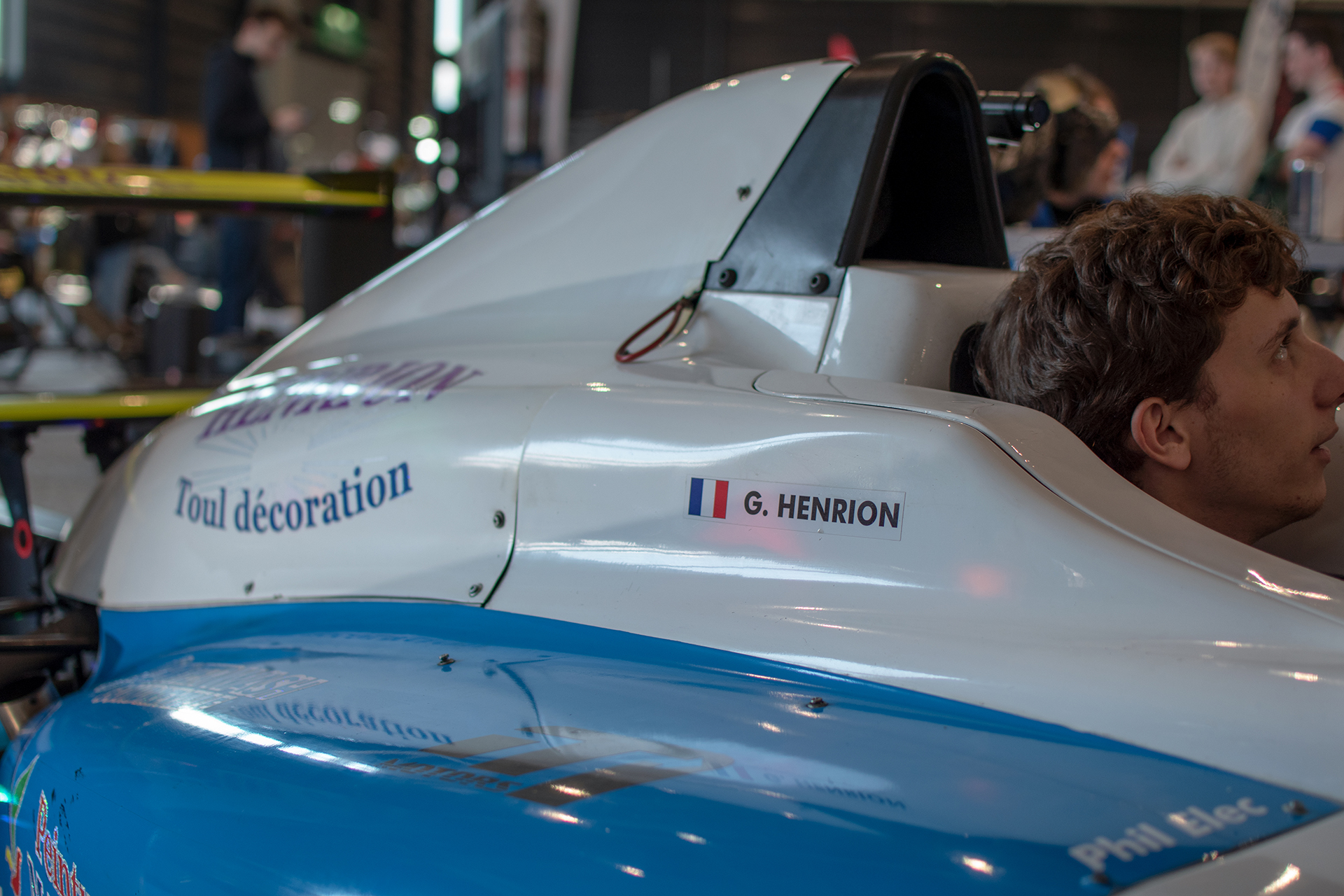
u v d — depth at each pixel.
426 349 1.18
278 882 0.65
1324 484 0.88
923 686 0.71
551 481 0.90
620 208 1.17
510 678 0.80
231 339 3.51
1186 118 5.11
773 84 1.11
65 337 5.68
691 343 1.04
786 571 0.79
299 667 0.90
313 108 14.66
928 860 0.54
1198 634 0.67
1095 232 0.84
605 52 16.69
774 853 0.56
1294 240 0.85
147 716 0.87
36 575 1.48
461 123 4.36
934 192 1.17
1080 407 0.83
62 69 13.11
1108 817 0.57
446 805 0.65
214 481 1.13
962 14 16.36
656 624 0.82
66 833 0.82
